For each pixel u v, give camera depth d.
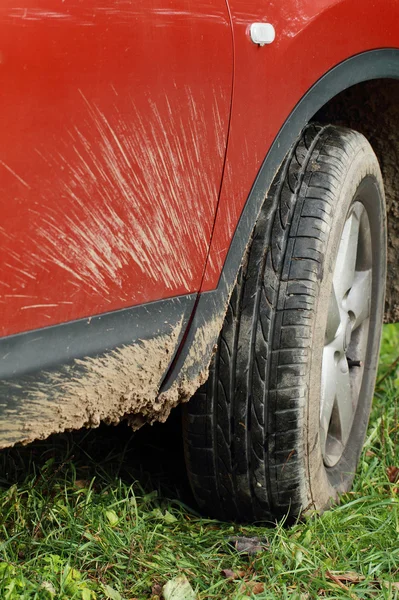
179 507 3.05
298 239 2.71
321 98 2.75
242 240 2.55
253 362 2.69
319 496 2.92
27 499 2.83
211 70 2.31
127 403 2.27
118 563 2.62
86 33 1.96
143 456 3.33
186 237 2.34
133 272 2.19
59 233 1.98
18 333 1.95
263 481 2.78
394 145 3.49
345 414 3.20
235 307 2.69
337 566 2.70
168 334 2.34
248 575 2.65
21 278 1.92
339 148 2.89
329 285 2.78
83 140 1.99
